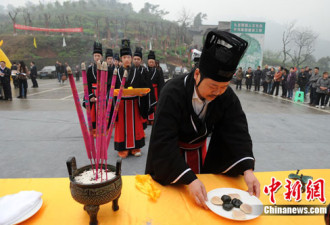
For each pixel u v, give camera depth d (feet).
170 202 3.55
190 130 4.21
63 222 3.08
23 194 3.34
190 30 158.20
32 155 10.43
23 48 119.85
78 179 3.08
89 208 2.88
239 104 4.39
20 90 28.30
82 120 2.89
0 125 15.03
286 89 34.06
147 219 3.17
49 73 61.72
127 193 3.74
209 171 4.61
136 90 8.05
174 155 3.73
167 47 141.49
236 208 3.34
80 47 128.47
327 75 25.79
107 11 252.62
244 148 4.05
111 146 11.58
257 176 4.39
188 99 3.93
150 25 183.21
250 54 52.75
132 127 9.97
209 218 3.23
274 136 13.94
